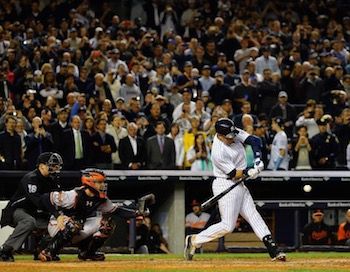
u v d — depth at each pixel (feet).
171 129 157.99
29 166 144.77
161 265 89.66
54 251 96.89
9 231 125.18
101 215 99.71
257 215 97.60
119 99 168.04
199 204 153.38
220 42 210.79
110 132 157.79
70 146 147.23
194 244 99.40
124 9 233.14
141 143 152.97
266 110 183.73
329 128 167.84
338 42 216.74
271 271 81.41
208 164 154.51
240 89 183.01
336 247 145.89
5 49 190.80
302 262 95.45
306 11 240.94
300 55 213.46
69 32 197.47
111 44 195.83
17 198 99.71
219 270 82.48
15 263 92.58
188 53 202.18
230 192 96.53
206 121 165.07
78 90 175.63
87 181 96.89
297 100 193.57
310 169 161.79
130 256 122.72
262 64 200.34
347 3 250.98
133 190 160.66
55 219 98.43
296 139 165.17
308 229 146.92
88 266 87.35
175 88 181.78
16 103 173.06
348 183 163.43
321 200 154.61
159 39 210.79
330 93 190.29
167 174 148.66
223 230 97.40
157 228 149.69
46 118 153.99
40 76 175.52
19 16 209.05
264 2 242.78
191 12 226.79
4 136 144.46
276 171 154.61
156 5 227.61
